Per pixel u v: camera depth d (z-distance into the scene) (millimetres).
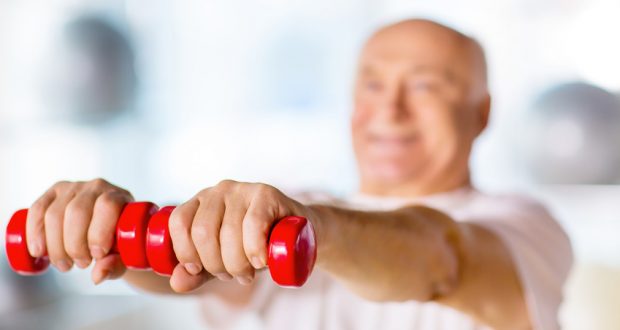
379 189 1226
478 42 1234
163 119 2848
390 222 642
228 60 2965
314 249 480
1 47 2426
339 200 1130
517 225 942
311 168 2928
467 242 778
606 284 2354
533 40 2697
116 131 2568
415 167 1180
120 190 571
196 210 490
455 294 750
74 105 2131
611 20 2520
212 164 2971
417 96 1174
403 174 1184
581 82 2062
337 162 2910
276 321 1195
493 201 1089
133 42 2234
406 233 646
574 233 2404
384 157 1191
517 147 2113
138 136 2670
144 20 2834
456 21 2814
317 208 558
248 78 2961
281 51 2920
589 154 1959
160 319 2379
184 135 2961
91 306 2264
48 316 2088
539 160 2027
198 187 2967
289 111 2943
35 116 2332
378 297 657
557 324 921
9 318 1994
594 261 2422
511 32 2736
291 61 2920
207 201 490
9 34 2418
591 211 2391
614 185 2035
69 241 548
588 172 1981
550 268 926
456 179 1199
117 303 2334
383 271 622
